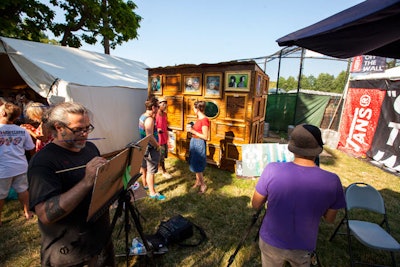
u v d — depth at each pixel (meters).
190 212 3.24
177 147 5.45
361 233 2.31
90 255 1.39
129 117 6.08
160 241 2.46
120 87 5.72
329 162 5.84
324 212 1.29
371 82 6.09
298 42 1.52
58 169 1.19
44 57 5.16
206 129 3.53
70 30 10.12
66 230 1.27
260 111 5.14
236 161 4.57
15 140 2.62
